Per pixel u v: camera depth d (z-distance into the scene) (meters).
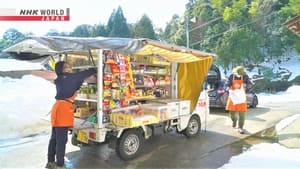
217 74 11.52
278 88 22.31
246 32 26.48
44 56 5.84
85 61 5.66
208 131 7.60
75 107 5.86
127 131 5.38
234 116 7.85
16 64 13.37
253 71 26.08
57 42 4.57
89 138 5.21
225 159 5.39
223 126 8.23
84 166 5.07
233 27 28.38
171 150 5.96
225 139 6.83
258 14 29.38
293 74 25.23
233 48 26.14
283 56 28.45
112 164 5.18
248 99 11.66
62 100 4.76
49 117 6.05
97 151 5.93
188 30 29.00
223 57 26.28
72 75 4.83
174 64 7.12
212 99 10.69
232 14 29.45
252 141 6.66
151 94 6.62
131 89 5.88
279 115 10.12
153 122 5.73
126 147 5.34
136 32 33.75
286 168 4.84
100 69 5.10
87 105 5.85
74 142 5.77
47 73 6.08
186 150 5.97
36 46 4.70
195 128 7.06
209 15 31.69
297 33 8.41
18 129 7.44
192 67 6.93
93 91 5.52
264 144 6.40
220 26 29.73
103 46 4.73
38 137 6.88
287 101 15.06
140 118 5.49
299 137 6.85
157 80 6.82
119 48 4.89
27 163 5.18
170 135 7.17
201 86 6.80
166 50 5.71
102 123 5.12
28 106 9.44
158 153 5.77
